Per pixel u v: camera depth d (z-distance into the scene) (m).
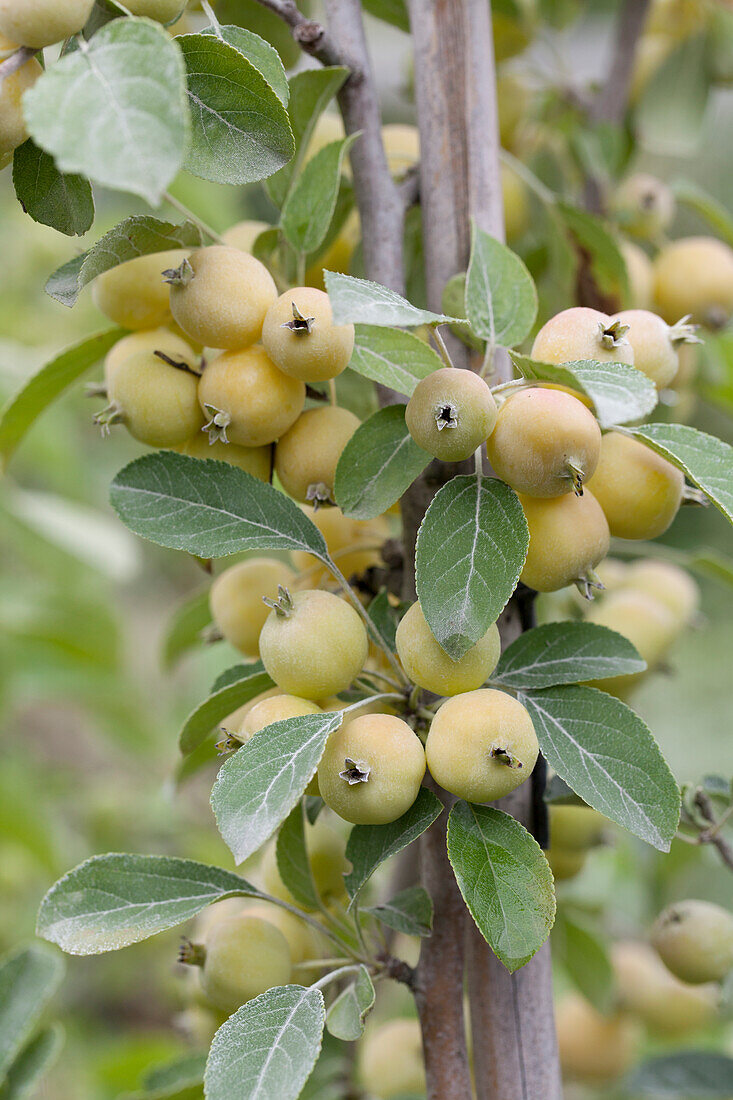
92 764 2.48
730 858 0.89
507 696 0.79
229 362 0.82
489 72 0.87
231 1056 0.78
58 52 0.82
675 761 2.14
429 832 0.83
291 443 0.83
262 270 0.82
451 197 0.86
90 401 1.66
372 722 0.78
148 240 0.81
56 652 1.57
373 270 0.87
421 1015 0.84
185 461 0.82
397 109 1.69
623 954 1.08
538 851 0.78
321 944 0.88
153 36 0.74
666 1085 0.98
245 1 0.91
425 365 0.83
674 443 0.79
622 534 0.82
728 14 1.11
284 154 0.79
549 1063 0.84
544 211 0.99
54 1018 1.66
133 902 0.82
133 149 0.73
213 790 0.77
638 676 0.98
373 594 0.88
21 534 1.50
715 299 1.01
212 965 0.83
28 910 1.58
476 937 0.84
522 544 0.78
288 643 0.79
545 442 0.78
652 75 1.13
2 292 1.79
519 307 0.83
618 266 0.97
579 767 0.80
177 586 2.94
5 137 0.78
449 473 0.83
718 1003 1.03
